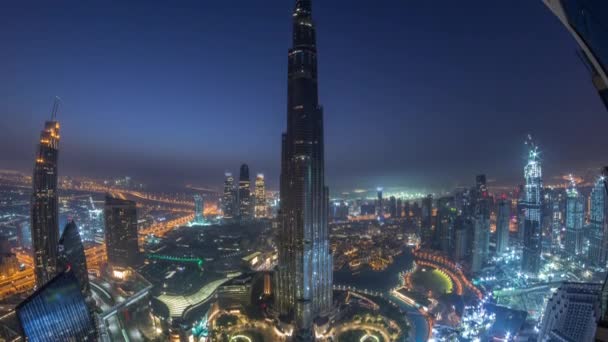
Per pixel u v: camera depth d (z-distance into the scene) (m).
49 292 134.88
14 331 198.50
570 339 155.50
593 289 167.75
